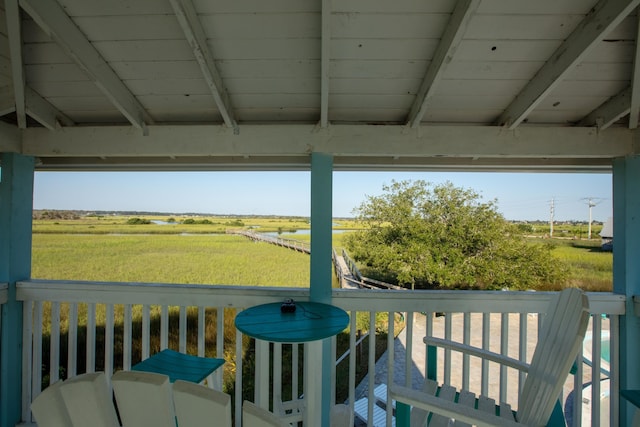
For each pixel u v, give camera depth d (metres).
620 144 1.85
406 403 1.17
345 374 4.24
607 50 1.50
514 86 1.72
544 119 1.95
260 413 0.64
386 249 7.94
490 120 2.00
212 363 1.54
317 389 1.62
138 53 1.57
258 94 1.82
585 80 1.66
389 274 8.35
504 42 1.46
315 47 1.54
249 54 1.57
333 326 1.48
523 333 1.85
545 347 1.40
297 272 10.43
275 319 1.58
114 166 2.50
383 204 8.27
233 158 2.42
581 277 7.96
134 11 1.38
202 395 0.67
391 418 1.87
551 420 1.29
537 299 1.85
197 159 2.43
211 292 1.96
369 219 8.47
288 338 1.34
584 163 2.31
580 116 1.92
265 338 1.36
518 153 1.89
